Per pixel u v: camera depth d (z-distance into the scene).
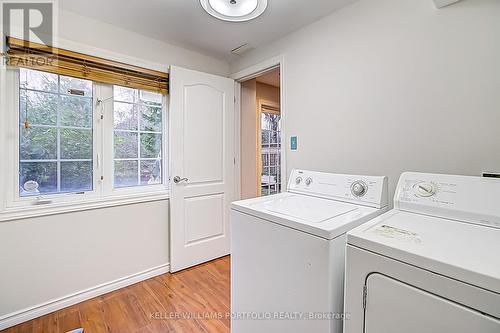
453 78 1.27
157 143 2.34
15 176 1.64
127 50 2.04
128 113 2.14
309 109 1.96
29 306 1.64
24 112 1.67
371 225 0.96
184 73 2.30
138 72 2.10
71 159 1.86
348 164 1.72
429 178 1.14
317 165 1.91
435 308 0.67
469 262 0.65
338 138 1.77
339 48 1.75
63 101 1.82
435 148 1.33
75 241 1.83
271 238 1.16
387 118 1.51
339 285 0.97
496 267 0.62
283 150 2.18
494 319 0.58
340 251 0.97
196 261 2.45
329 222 1.04
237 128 2.83
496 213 0.92
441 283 0.66
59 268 1.76
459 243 0.78
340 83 1.75
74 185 1.88
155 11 1.76
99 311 1.74
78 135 1.89
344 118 1.73
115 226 2.02
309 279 1.00
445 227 0.93
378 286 0.79
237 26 1.98
